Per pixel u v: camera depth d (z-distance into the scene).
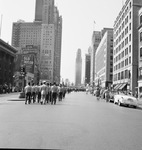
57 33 179.38
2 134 6.66
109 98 26.59
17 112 12.35
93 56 156.50
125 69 54.22
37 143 5.66
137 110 17.41
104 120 10.17
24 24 157.12
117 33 67.31
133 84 47.53
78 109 15.05
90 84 150.12
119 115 12.58
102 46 102.31
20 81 75.56
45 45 140.75
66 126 8.24
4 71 66.00
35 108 14.77
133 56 48.28
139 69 41.56
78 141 5.99
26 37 155.50
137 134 7.15
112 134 7.05
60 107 16.00
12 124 8.42
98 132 7.31
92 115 11.92
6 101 22.00
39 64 114.56
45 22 160.62
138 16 49.03
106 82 87.38
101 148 5.32
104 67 93.50
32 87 20.03
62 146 5.43
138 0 50.00
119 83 60.66
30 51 107.12
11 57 74.06
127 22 54.00
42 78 111.94
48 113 12.05
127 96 21.06
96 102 24.86
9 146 5.33
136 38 48.78
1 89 45.34
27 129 7.49
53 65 141.25
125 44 55.50
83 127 8.16
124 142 6.00
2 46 63.12
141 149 5.31
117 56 66.06
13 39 158.75
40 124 8.52
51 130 7.42
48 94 19.78
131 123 9.59
